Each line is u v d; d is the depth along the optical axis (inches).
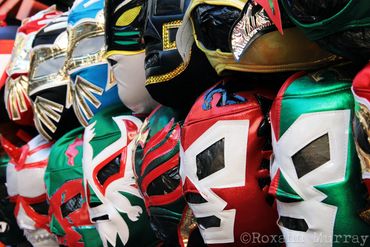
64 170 54.9
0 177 71.2
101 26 53.3
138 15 46.8
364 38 30.6
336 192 31.6
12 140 73.2
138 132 47.5
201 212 38.2
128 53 47.4
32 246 68.5
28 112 65.5
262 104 37.0
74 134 57.5
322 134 32.0
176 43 40.5
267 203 36.7
